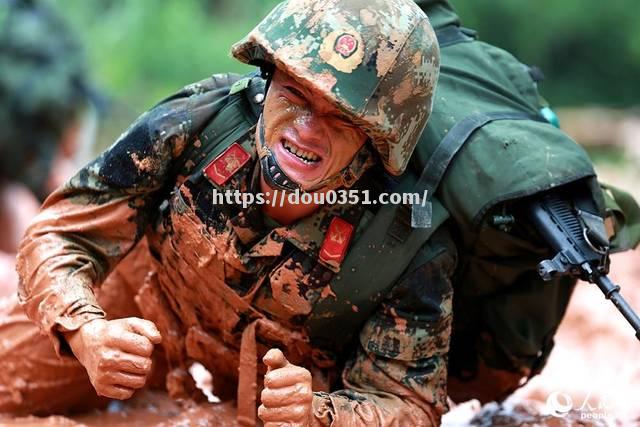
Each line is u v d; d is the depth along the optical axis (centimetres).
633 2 2684
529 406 782
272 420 536
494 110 636
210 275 610
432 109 617
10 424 680
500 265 650
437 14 691
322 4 551
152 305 670
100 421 703
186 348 671
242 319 624
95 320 576
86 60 1320
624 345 984
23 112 1241
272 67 585
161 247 633
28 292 608
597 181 620
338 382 645
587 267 602
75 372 695
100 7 2498
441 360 619
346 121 558
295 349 625
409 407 601
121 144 608
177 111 604
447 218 612
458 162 611
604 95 2762
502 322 688
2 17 1239
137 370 552
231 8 2691
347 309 603
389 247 593
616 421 733
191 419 665
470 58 668
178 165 611
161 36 2478
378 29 546
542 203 617
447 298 612
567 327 1023
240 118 600
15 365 691
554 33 2706
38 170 1277
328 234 592
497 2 2680
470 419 762
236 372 667
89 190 616
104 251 621
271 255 595
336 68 539
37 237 613
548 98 2758
